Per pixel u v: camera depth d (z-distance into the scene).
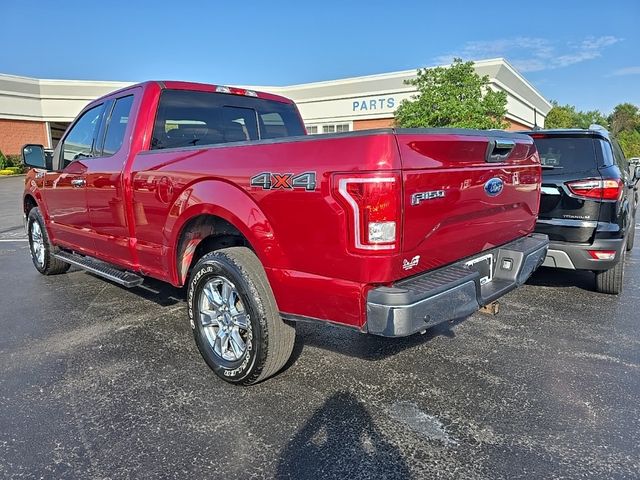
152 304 5.08
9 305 5.10
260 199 2.84
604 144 4.77
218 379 3.38
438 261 2.85
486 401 3.04
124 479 2.37
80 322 4.56
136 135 3.98
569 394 3.12
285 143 2.72
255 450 2.58
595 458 2.47
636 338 4.04
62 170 5.10
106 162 4.25
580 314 4.64
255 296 2.99
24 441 2.68
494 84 23.69
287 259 2.77
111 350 3.89
